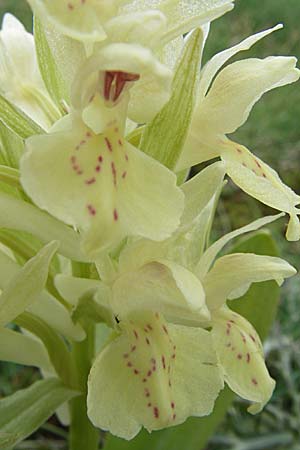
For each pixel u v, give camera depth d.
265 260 0.08
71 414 0.09
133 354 0.07
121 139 0.07
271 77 0.08
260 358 0.08
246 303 0.10
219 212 0.16
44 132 0.07
